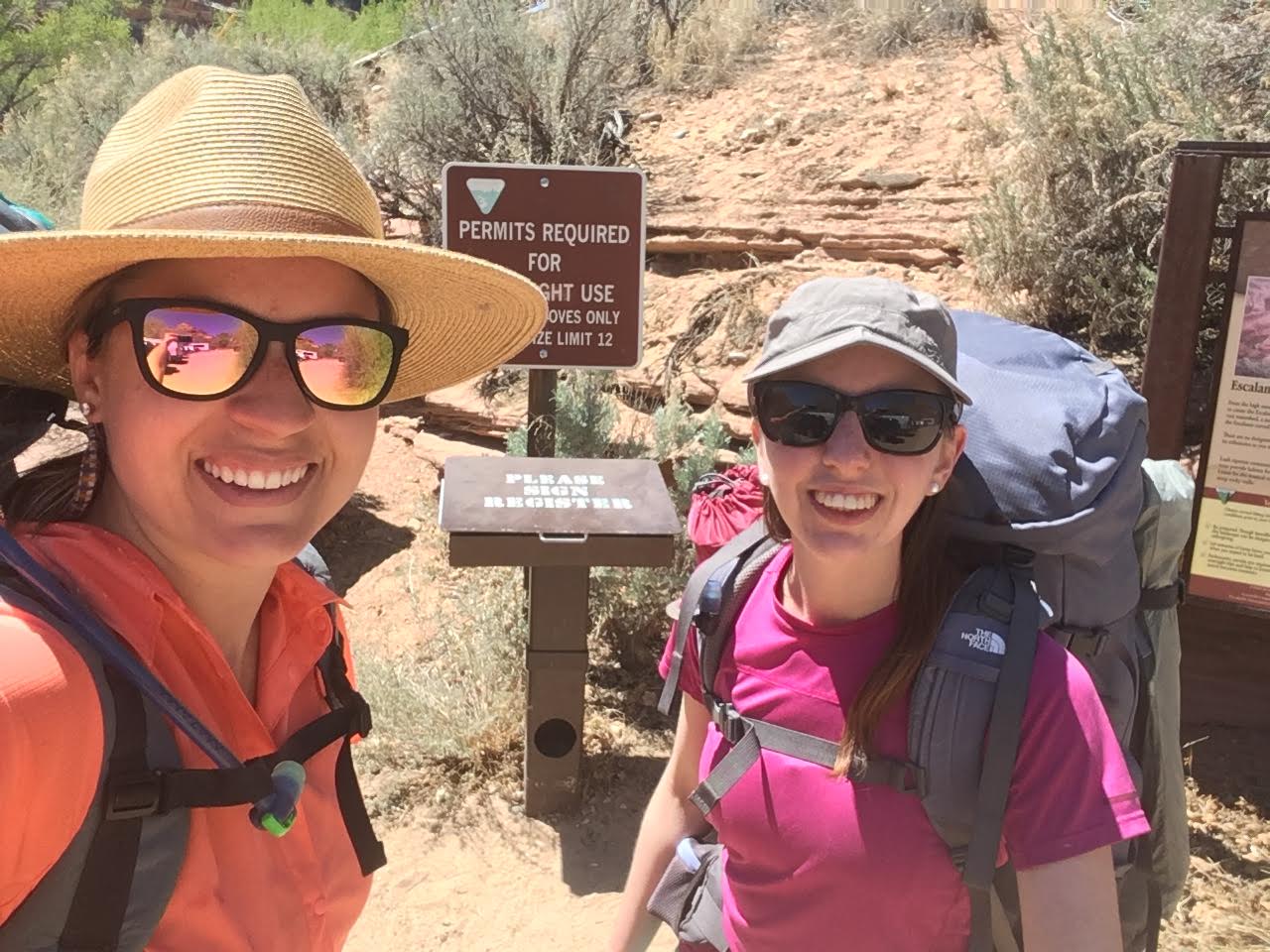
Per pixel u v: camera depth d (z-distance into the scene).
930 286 5.59
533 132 7.38
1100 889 1.36
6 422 1.32
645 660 4.40
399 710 3.88
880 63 8.33
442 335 1.53
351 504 5.61
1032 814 1.37
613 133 7.66
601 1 7.58
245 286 1.12
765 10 9.78
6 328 1.21
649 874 1.96
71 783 0.97
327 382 1.17
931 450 1.50
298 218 1.11
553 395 4.42
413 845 3.49
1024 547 1.64
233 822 1.17
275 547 1.18
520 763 3.85
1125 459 1.77
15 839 0.94
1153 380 3.53
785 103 7.96
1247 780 3.57
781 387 1.53
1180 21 5.55
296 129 1.14
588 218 4.00
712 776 1.65
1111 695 1.83
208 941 1.12
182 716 1.07
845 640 1.58
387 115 7.94
